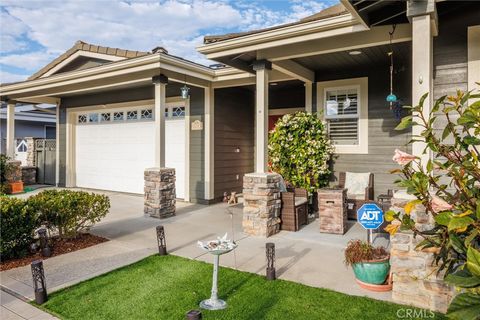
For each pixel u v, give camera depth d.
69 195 5.32
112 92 10.61
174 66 7.23
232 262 4.37
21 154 13.62
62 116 11.99
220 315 3.02
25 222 4.58
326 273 3.98
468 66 4.90
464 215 1.65
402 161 2.03
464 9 4.91
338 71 7.27
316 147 6.99
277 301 3.27
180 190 9.34
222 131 9.19
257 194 5.66
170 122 9.52
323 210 5.85
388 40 4.92
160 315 3.05
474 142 1.91
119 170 10.72
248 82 8.32
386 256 3.55
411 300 3.19
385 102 6.84
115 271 4.09
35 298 3.34
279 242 5.30
